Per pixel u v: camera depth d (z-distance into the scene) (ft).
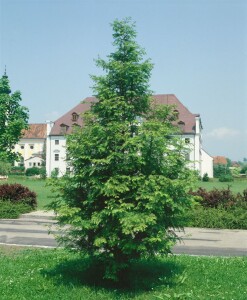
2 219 80.18
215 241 57.47
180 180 31.12
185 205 32.50
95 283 32.32
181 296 29.04
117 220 29.96
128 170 31.07
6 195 87.20
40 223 75.46
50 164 272.92
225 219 71.31
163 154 32.04
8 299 28.32
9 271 35.83
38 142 428.56
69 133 33.09
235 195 81.00
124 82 32.81
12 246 50.39
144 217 29.12
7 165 240.73
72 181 32.04
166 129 31.42
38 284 31.71
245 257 43.98
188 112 259.60
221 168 344.08
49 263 38.96
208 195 78.33
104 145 30.68
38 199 114.52
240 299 28.94
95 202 31.58
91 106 33.42
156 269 36.52
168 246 30.60
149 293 30.25
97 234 30.50
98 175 30.99
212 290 30.96
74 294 29.50
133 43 33.45
